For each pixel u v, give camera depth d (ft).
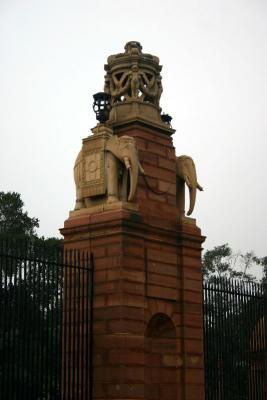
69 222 56.29
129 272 52.75
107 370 51.13
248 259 185.06
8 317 46.50
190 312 58.03
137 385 51.21
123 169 56.03
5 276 46.37
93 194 55.83
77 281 52.49
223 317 63.31
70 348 50.65
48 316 49.01
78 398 50.42
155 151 59.06
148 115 59.31
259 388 64.85
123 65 60.08
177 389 56.03
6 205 142.20
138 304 53.01
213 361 61.21
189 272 58.90
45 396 48.39
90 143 57.06
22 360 46.52
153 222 56.65
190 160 61.31
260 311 67.21
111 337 51.49
